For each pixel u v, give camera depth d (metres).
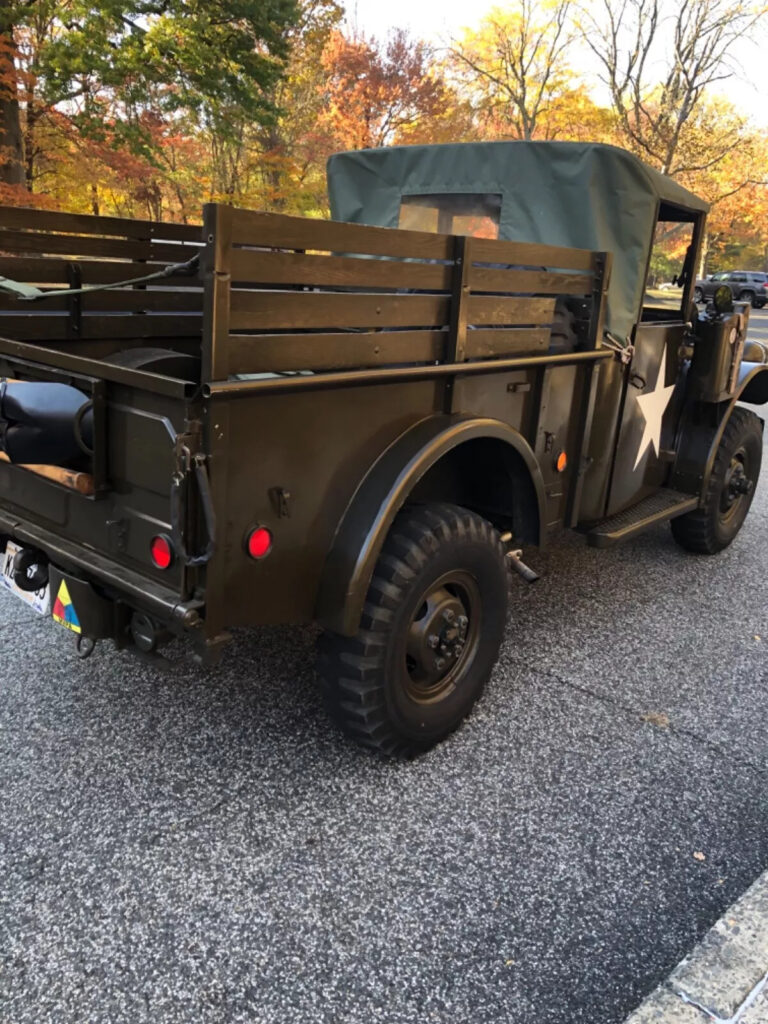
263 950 1.95
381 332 2.31
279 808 2.45
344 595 2.30
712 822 2.48
